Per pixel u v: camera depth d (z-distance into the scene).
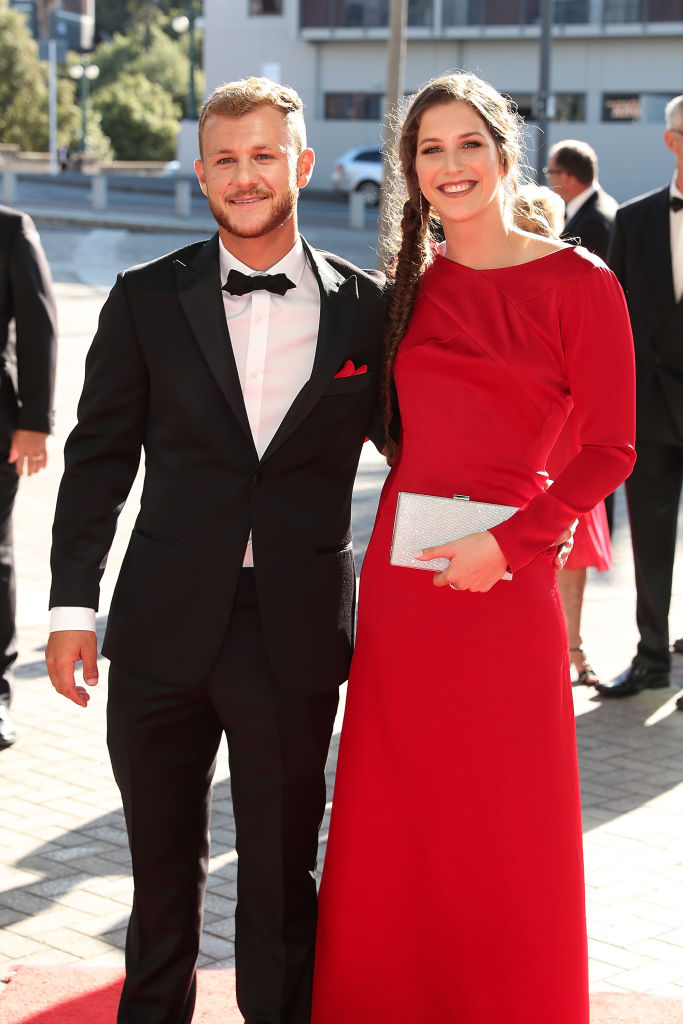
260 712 2.63
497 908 2.65
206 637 2.62
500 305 2.63
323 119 38.94
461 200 2.63
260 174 2.55
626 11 34.44
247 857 2.71
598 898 3.68
